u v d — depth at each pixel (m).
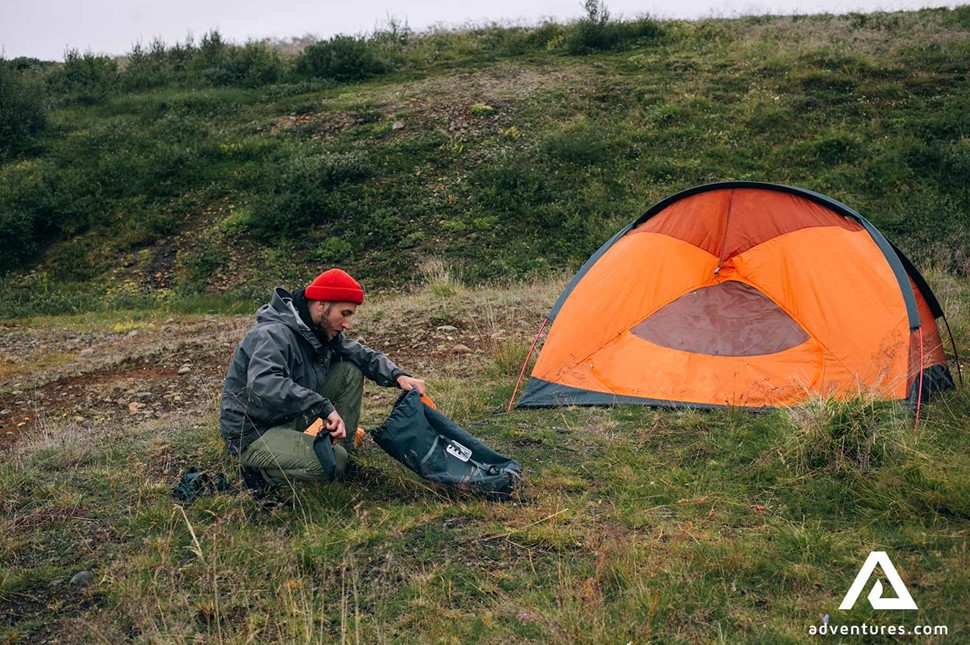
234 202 16.67
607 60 21.84
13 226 15.71
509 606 2.82
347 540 3.34
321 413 3.55
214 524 3.48
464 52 23.97
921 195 13.95
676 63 20.72
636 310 5.52
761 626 2.66
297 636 2.69
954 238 11.39
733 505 3.62
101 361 8.52
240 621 2.83
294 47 27.19
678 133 16.91
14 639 2.78
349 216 15.46
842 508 3.57
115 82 24.08
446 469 3.76
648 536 3.33
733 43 21.75
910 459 3.85
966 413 4.67
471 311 9.01
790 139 16.45
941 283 8.84
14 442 6.03
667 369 5.20
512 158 16.38
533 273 12.91
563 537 3.31
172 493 3.91
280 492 3.74
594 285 5.64
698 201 5.65
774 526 3.38
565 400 5.23
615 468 4.10
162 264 15.10
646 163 15.98
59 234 16.36
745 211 5.54
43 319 12.41
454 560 3.20
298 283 13.75
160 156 18.06
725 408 4.88
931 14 22.88
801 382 4.82
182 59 25.73
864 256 5.15
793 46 20.78
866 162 15.23
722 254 5.61
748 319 5.34
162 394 7.07
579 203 14.89
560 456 4.34
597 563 3.05
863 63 19.05
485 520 3.53
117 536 3.56
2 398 7.48
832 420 4.04
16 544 3.46
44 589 3.13
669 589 2.85
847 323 5.03
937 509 3.45
